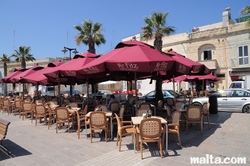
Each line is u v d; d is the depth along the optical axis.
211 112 12.24
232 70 25.72
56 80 11.32
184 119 7.93
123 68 5.68
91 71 6.32
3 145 6.02
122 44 7.61
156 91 12.82
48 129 8.56
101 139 6.80
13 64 41.44
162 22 14.78
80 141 6.61
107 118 7.09
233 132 7.52
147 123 4.92
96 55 9.90
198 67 8.19
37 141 6.71
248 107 12.60
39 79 11.17
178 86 29.38
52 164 4.75
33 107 10.50
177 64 6.17
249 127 8.37
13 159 5.11
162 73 9.89
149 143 6.21
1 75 41.34
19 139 7.02
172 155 5.16
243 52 24.80
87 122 7.26
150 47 7.69
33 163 4.83
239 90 13.25
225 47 26.09
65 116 7.88
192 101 13.72
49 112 9.01
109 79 12.38
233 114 12.12
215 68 26.31
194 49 28.19
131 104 10.13
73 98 14.17
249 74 24.52
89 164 4.70
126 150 5.61
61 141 6.64
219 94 13.75
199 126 8.32
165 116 10.17
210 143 6.16
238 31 25.06
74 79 12.02
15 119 11.57
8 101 13.92
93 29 18.98
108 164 4.68
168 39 30.62
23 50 26.98
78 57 10.27
